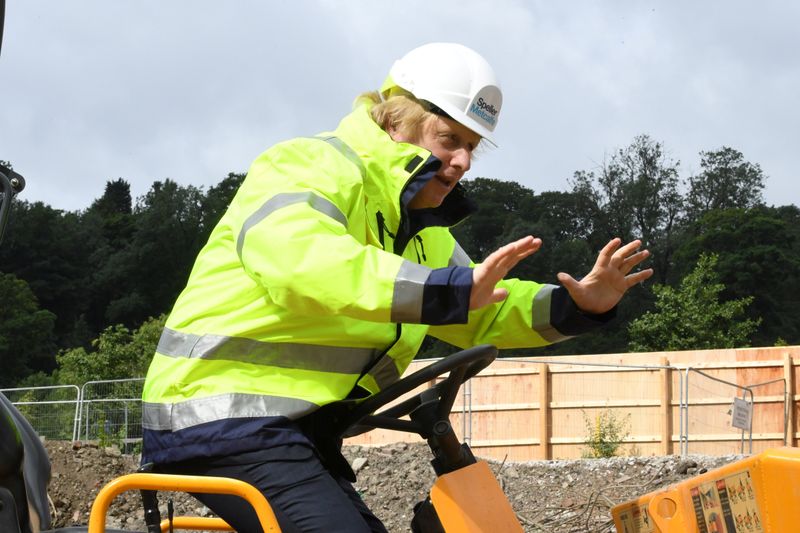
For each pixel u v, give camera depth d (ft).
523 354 177.17
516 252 7.82
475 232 265.95
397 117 9.73
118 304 277.23
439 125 9.68
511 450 75.00
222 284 9.02
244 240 8.52
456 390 9.22
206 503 8.94
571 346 184.24
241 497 8.70
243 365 8.84
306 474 8.57
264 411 8.71
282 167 8.80
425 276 8.03
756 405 71.26
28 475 9.03
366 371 9.38
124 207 410.93
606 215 246.88
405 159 9.29
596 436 71.15
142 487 8.10
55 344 248.52
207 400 8.75
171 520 8.90
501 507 9.02
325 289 8.14
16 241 285.64
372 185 9.30
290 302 8.34
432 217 9.93
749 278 196.85
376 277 8.09
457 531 8.70
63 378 103.14
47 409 71.56
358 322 9.08
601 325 10.17
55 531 9.14
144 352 106.63
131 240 307.78
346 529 8.41
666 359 73.15
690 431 72.18
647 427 71.82
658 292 128.98
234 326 8.87
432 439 9.23
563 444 73.82
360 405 9.15
